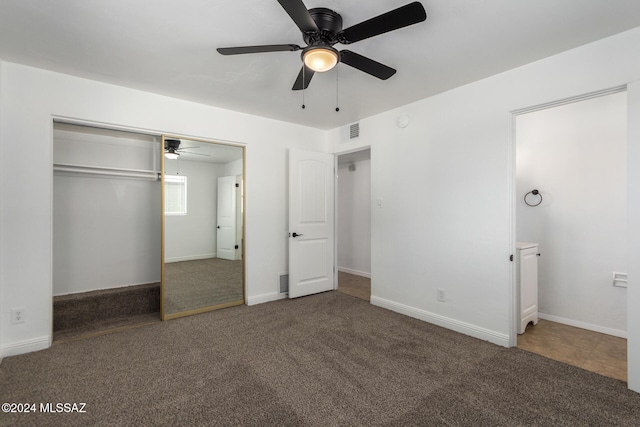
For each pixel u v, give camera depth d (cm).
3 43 209
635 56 192
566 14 177
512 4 168
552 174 321
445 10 173
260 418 167
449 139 293
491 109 262
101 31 195
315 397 186
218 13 176
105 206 334
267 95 305
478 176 272
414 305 325
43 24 187
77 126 297
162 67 245
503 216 256
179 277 480
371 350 247
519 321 281
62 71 252
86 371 214
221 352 243
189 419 166
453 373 213
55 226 307
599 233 293
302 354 240
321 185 419
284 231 396
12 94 237
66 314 293
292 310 346
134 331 285
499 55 227
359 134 389
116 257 340
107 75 260
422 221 317
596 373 214
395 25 151
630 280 192
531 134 335
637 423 163
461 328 284
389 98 314
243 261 373
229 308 352
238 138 356
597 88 207
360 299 390
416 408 176
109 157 335
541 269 329
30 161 243
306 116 374
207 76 261
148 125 298
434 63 239
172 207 557
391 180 348
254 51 175
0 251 231
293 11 142
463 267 283
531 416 169
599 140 293
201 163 580
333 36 173
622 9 172
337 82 274
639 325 189
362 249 540
